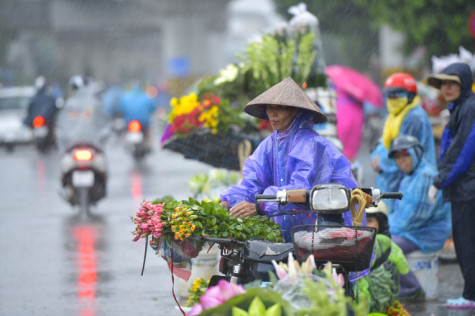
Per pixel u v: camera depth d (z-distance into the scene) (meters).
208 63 119.75
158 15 117.62
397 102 15.82
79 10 147.25
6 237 21.56
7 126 52.91
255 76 15.48
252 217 9.45
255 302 7.07
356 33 67.12
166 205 8.96
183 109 15.34
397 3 40.09
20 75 135.75
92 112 25.38
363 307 7.34
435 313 13.62
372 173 32.19
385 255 12.46
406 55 45.34
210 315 7.16
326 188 8.26
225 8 125.44
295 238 8.24
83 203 24.86
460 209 13.56
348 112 22.95
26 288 15.59
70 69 173.00
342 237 8.07
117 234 21.73
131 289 15.40
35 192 31.58
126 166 42.38
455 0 38.94
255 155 9.99
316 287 6.89
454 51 41.03
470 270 13.67
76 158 24.86
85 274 16.83
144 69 181.12
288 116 9.55
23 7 143.25
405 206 14.60
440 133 21.78
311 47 15.48
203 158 16.22
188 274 9.30
